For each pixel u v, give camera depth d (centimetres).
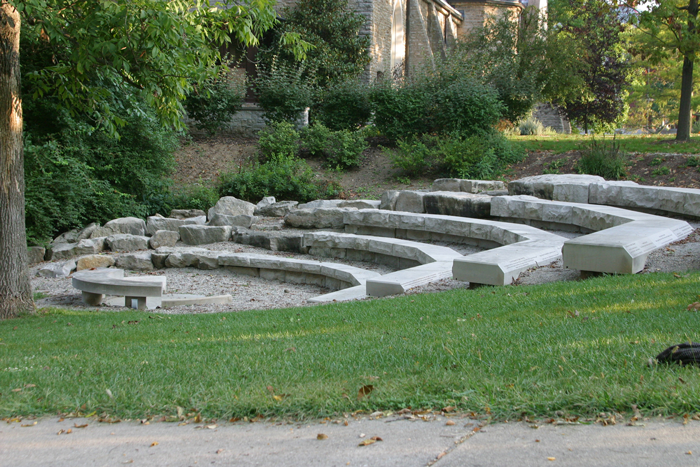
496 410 334
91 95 1045
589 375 374
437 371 407
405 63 3372
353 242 1262
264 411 358
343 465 282
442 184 1612
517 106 2173
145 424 353
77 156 1638
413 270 945
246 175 1797
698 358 371
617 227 896
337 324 638
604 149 1594
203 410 365
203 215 1658
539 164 1753
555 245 938
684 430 296
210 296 1026
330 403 359
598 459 272
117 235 1477
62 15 911
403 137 2027
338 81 2297
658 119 6372
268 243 1403
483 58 2305
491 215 1320
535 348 448
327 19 2480
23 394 406
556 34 2738
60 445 323
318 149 1980
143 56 900
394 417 340
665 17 1670
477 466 273
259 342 571
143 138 1784
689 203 1096
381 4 2809
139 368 474
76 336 673
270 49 2417
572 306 595
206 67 1015
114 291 962
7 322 808
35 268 1350
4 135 837
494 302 663
